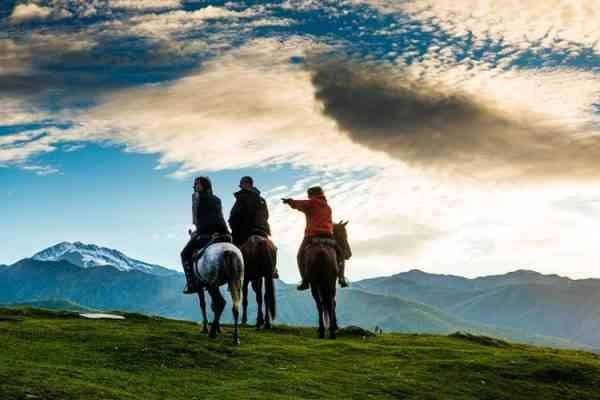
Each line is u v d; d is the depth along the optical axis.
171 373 19.73
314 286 27.67
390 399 20.11
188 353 22.02
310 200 28.48
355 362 24.39
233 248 23.42
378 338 32.81
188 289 25.33
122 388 17.23
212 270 23.23
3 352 20.19
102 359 20.44
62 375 17.53
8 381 15.86
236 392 18.12
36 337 23.17
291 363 22.86
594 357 34.47
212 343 23.91
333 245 28.14
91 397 15.58
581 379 26.31
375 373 22.89
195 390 18.03
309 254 27.58
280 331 30.97
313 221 28.34
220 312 24.64
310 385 20.03
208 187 24.83
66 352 20.91
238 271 23.09
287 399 17.98
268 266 27.55
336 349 26.31
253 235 27.94
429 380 23.00
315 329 33.06
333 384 20.64
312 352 25.00
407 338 34.03
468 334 36.78
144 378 18.77
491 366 26.00
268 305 27.92
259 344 25.75
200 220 24.45
